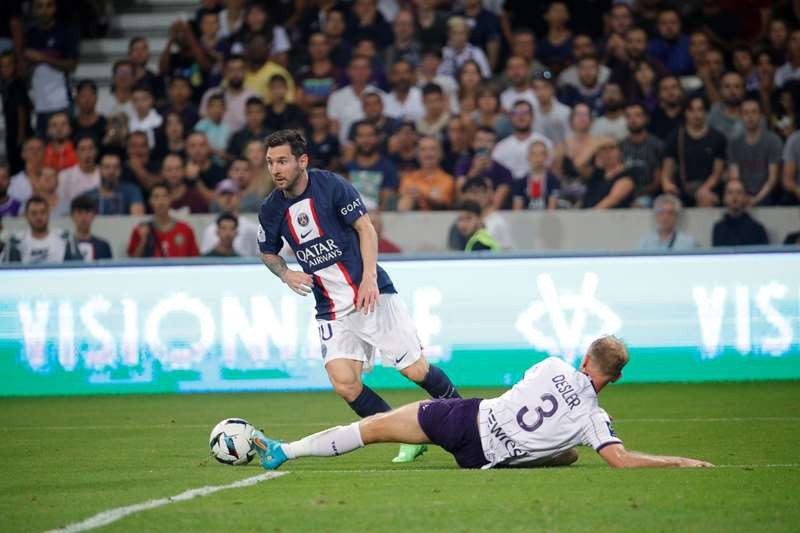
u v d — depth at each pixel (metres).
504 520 18.67
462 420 23.72
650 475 22.86
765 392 40.88
